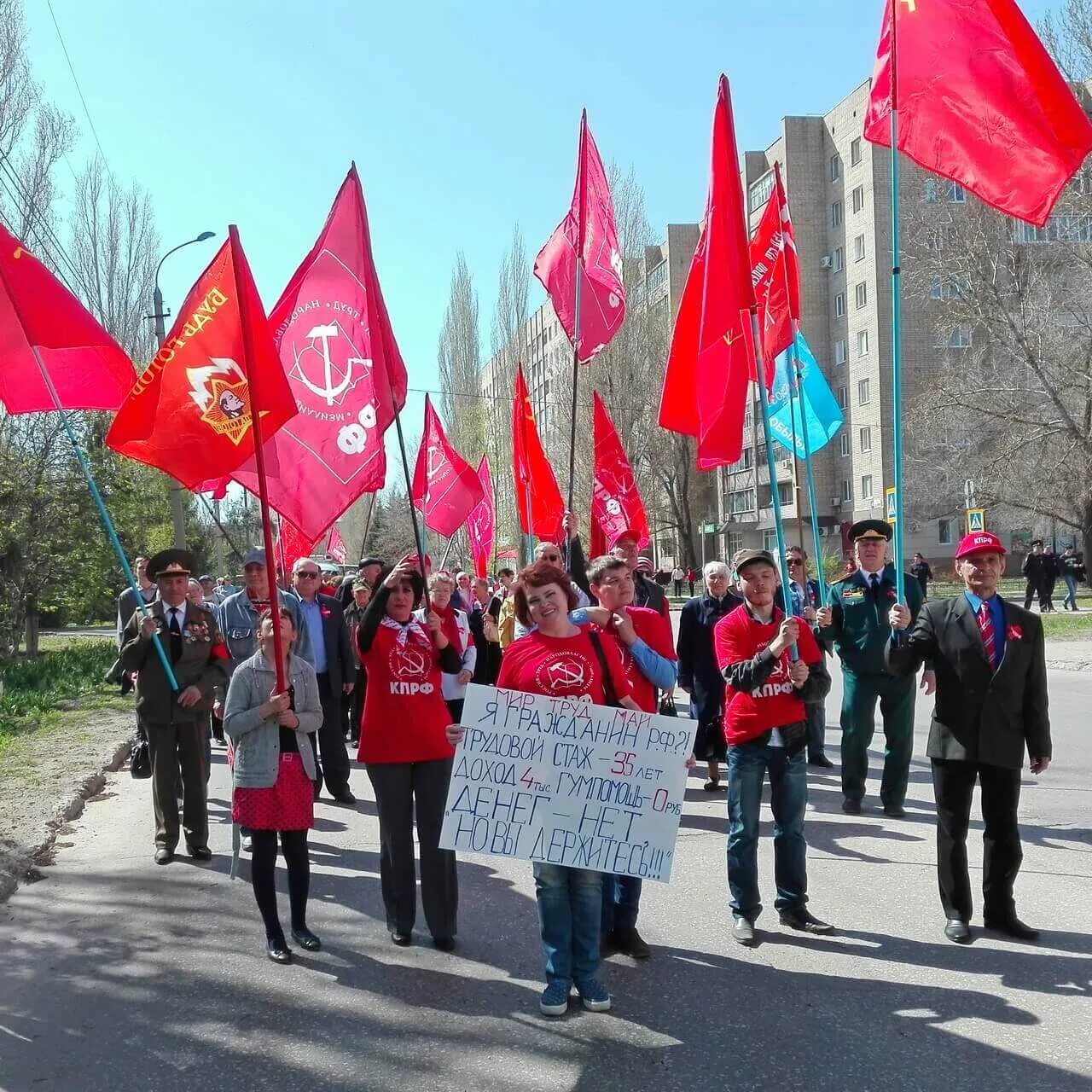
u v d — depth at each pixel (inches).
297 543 404.5
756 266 328.5
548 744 208.7
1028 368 1293.1
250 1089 171.3
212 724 482.0
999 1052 176.4
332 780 392.8
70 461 962.7
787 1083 167.3
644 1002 201.3
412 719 236.4
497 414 2185.0
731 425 262.8
